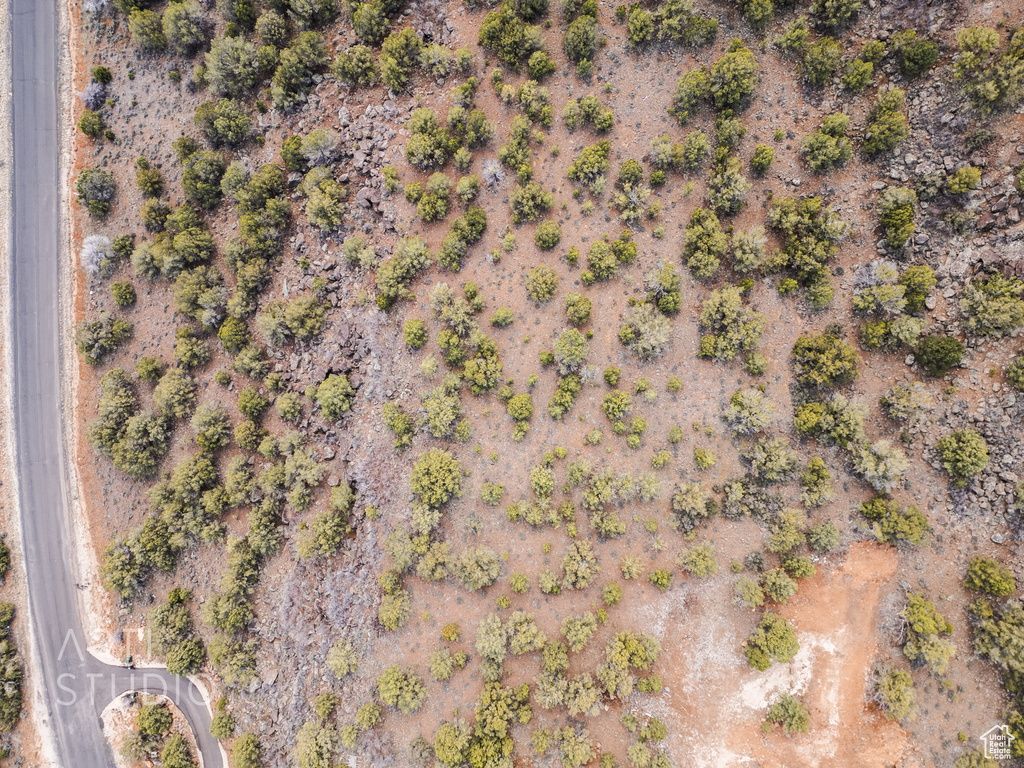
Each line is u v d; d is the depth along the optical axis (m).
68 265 67.44
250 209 62.25
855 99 53.88
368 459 59.88
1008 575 47.44
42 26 67.88
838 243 54.41
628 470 56.94
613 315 58.69
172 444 64.56
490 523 58.16
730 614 54.09
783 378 56.03
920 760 48.88
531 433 58.72
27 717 63.44
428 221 60.91
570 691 52.69
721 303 54.69
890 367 53.25
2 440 66.44
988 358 49.94
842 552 53.00
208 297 61.88
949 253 51.06
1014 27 47.25
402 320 61.16
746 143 56.78
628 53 58.84
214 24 65.62
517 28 56.69
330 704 57.06
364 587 58.31
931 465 51.41
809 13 55.00
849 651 51.84
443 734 53.28
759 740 52.19
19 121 67.88
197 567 63.22
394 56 59.44
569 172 58.47
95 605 64.50
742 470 56.09
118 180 67.25
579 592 56.31
